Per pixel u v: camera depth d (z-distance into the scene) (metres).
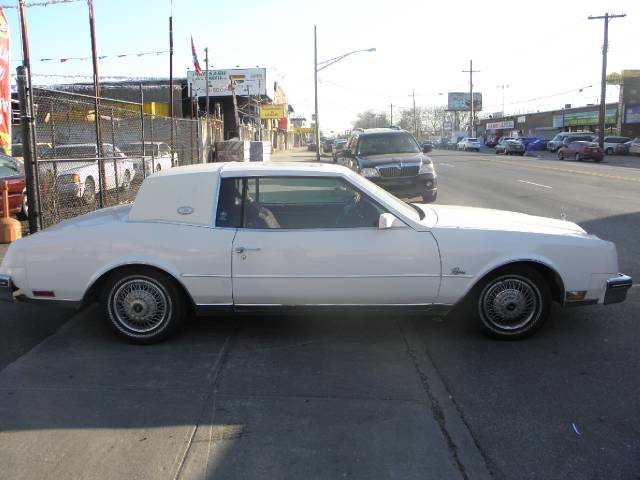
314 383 4.29
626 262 8.00
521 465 3.24
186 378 4.38
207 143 28.45
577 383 4.26
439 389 4.18
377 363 4.64
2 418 3.78
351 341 5.12
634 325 5.45
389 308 4.98
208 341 5.14
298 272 4.86
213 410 3.88
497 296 5.02
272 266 4.86
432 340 5.14
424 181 13.84
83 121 13.83
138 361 4.71
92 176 12.99
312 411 3.86
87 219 5.27
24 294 5.07
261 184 5.06
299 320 5.66
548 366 4.56
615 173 24.62
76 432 3.60
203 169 5.15
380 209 5.00
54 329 5.52
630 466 3.22
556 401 3.98
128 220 5.01
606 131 60.75
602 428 3.62
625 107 54.88
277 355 4.82
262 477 3.13
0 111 11.41
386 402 3.98
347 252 4.84
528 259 4.87
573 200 15.15
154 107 36.97
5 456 3.34
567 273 4.95
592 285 5.00
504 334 5.05
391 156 14.18
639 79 54.28
